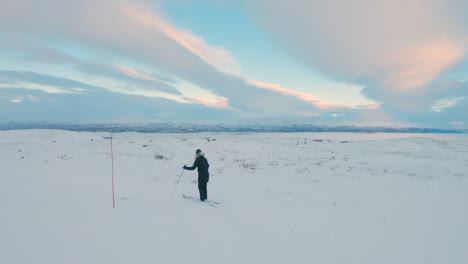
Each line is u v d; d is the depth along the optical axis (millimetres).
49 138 28359
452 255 4875
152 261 2820
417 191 10742
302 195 9891
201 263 3014
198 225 4676
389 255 4723
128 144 25500
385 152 27953
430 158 23094
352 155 25297
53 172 13016
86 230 3490
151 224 4262
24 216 3754
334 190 10906
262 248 4023
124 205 5551
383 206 8469
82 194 6629
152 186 10727
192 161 20078
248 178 13805
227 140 34188
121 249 3016
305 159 22438
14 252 2484
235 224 5344
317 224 6422
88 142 26172
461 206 8508
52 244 2842
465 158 23109
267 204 8320
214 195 9508
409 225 6641
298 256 3967
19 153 19781
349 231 6016
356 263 4141
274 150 28453
